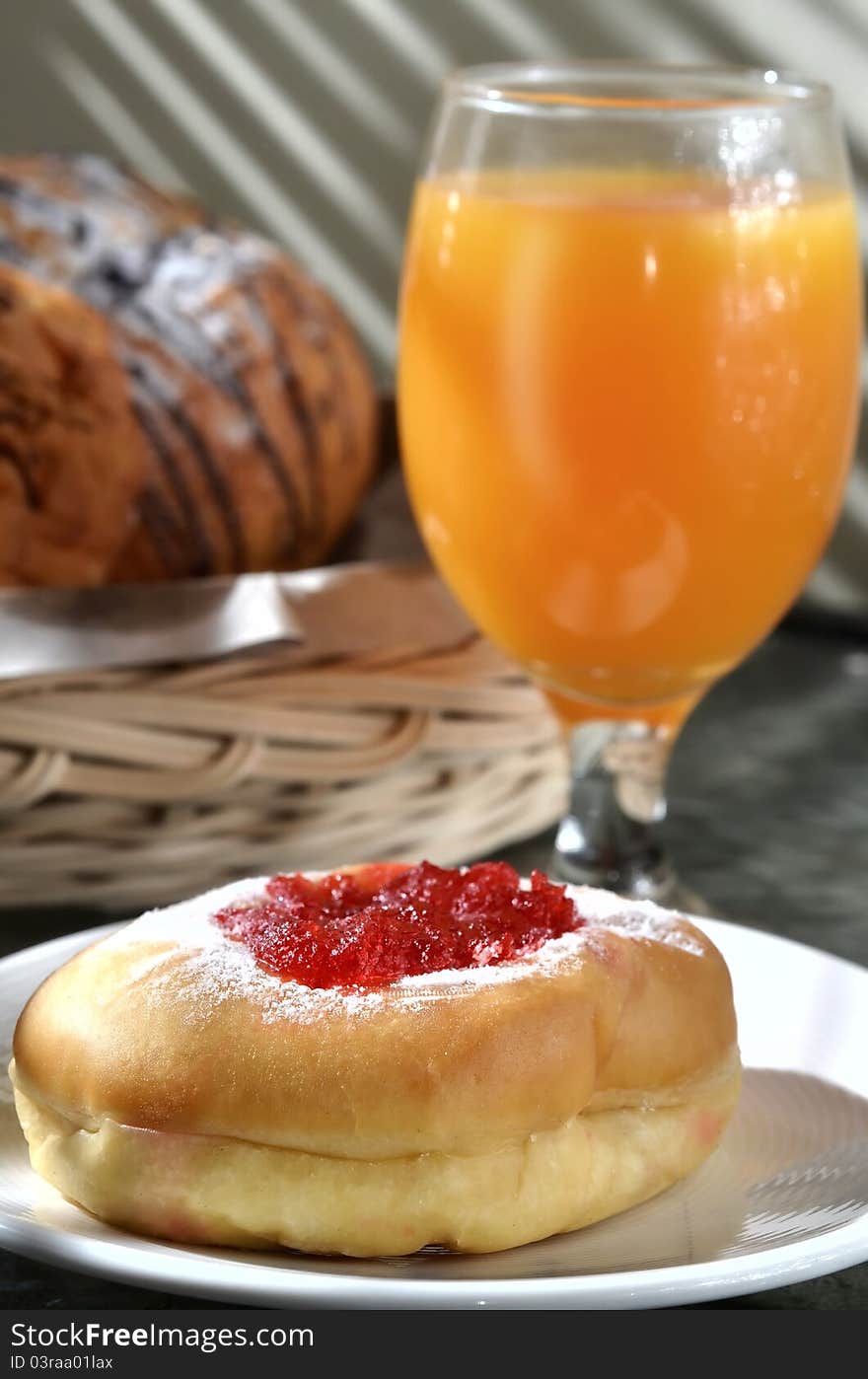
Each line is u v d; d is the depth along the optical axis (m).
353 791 0.48
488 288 0.44
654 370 0.43
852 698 0.64
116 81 0.94
